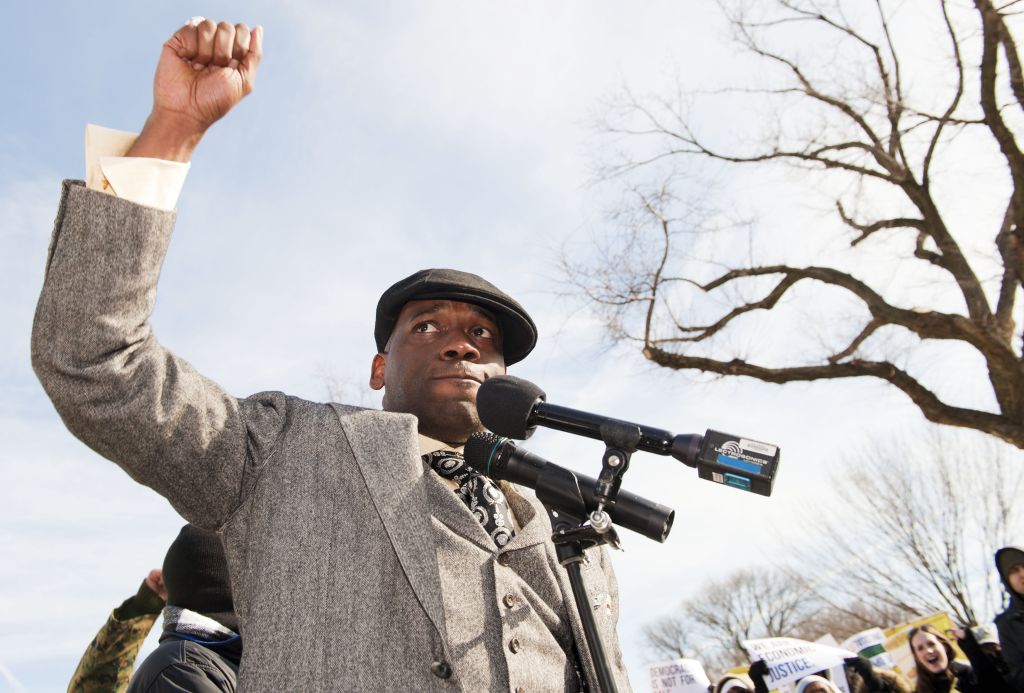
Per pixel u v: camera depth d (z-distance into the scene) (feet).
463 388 6.41
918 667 18.94
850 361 28.73
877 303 28.60
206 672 7.87
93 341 4.21
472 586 5.07
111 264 4.27
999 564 16.17
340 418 5.25
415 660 4.50
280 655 4.32
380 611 4.56
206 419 4.73
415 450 5.24
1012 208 26.94
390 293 7.02
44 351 4.21
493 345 6.92
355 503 4.87
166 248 4.48
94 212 4.28
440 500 5.37
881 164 30.42
